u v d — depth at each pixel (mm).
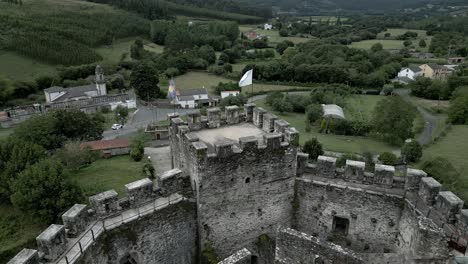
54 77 140000
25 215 44594
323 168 27578
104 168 63594
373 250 26656
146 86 128500
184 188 25047
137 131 94188
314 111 99688
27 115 107500
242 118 30109
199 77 151125
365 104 115812
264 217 27188
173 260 24734
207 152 23453
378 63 153250
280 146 25562
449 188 40156
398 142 84625
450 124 92625
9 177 46500
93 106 117812
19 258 16703
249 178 25375
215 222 25391
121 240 21453
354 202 26219
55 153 64250
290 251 20562
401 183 25859
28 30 158500
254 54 172125
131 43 189250
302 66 139500
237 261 18094
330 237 27609
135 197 22703
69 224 19734
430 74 144125
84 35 173000
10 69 137000
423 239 19703
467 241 19812
